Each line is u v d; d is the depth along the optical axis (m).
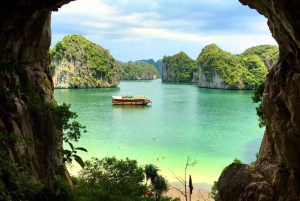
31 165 15.38
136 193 15.63
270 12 14.57
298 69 15.23
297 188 14.95
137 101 86.25
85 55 157.12
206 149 41.16
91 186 15.02
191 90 143.50
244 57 173.25
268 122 17.92
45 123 18.42
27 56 19.16
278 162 16.80
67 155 4.95
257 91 24.69
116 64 176.75
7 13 14.94
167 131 52.47
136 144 43.72
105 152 39.44
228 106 82.88
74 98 101.25
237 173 17.94
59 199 11.98
